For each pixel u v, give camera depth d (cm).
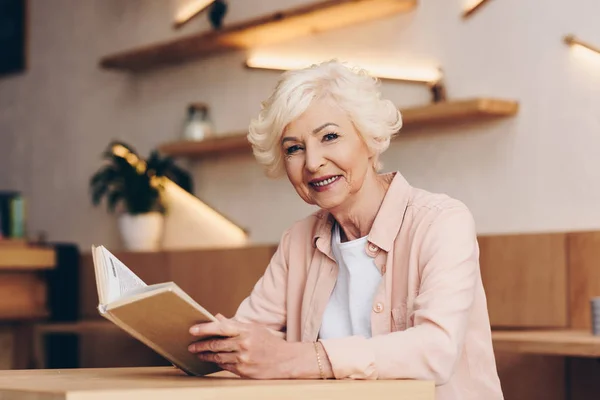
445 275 166
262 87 468
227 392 131
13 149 623
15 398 132
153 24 530
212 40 467
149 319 148
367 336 183
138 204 493
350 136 177
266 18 437
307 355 153
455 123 384
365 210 186
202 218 495
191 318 147
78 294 515
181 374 169
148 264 471
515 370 342
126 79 546
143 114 534
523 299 340
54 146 592
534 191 357
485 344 178
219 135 486
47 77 599
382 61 414
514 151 364
